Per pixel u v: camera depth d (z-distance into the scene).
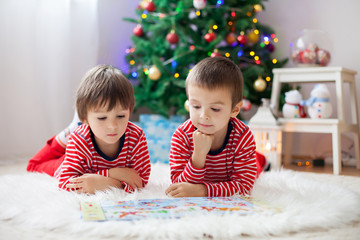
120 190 1.03
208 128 1.03
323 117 1.96
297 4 2.55
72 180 1.05
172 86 2.28
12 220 0.83
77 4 2.41
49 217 0.80
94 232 0.73
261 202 0.96
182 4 2.21
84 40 2.43
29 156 2.14
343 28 2.40
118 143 1.13
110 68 1.07
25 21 2.12
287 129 2.00
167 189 1.06
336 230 0.81
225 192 1.06
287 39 2.59
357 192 1.18
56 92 2.24
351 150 2.33
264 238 0.75
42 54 2.21
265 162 1.80
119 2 2.80
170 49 2.42
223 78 1.00
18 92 2.11
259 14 2.68
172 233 0.73
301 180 1.27
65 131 1.47
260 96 2.34
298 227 0.79
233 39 2.30
